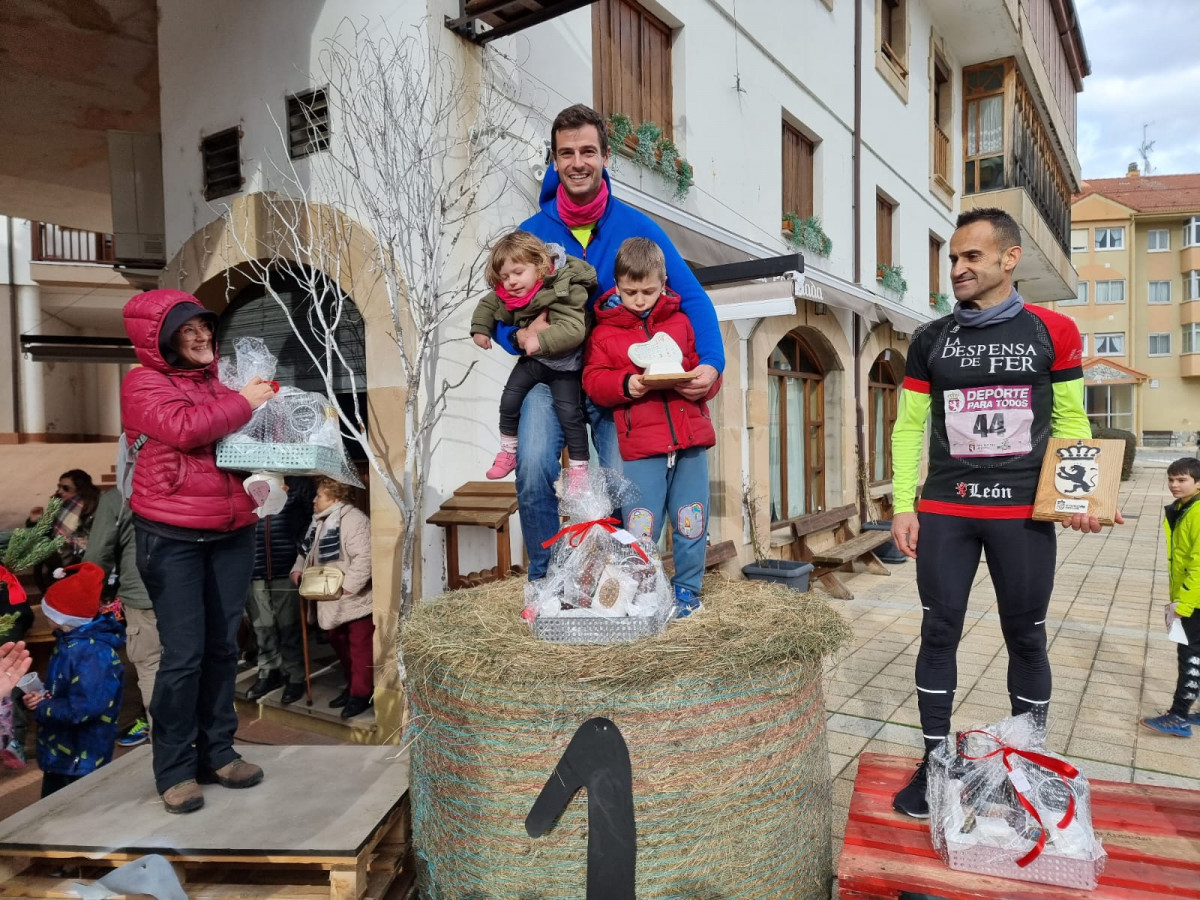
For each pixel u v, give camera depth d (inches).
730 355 259.9
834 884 103.9
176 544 96.3
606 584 85.4
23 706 129.3
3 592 85.7
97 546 161.6
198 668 99.3
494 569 172.1
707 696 78.5
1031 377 93.4
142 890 79.3
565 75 197.6
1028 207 531.2
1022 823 80.7
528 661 79.3
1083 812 80.6
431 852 90.1
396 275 157.6
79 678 129.0
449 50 162.7
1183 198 1507.1
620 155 209.0
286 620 192.5
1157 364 1524.4
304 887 92.7
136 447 96.7
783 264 190.5
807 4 322.3
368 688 177.6
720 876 81.0
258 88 189.5
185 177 206.1
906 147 442.9
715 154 256.7
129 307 96.2
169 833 92.4
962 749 87.4
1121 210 1505.9
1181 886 76.0
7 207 363.6
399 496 167.2
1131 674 197.2
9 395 600.1
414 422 154.6
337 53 172.4
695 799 79.0
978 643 222.8
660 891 79.0
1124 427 1512.1
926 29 469.1
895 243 436.5
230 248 194.1
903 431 105.5
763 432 282.4
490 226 173.6
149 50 228.2
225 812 98.0
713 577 119.0
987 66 538.9
